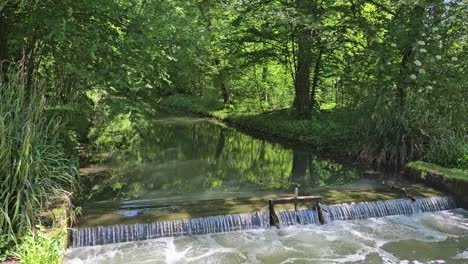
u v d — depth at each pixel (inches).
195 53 447.8
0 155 192.1
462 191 309.1
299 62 589.9
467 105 377.4
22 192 203.0
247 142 601.6
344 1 511.5
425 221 287.0
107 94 362.6
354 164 426.6
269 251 239.0
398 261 228.7
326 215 285.1
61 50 342.3
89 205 292.5
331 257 232.8
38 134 226.2
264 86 829.2
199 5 589.3
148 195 326.0
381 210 297.1
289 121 618.5
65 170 272.8
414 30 381.1
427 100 387.9
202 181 376.2
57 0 297.0
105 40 325.4
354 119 445.1
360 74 451.8
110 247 238.4
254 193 333.7
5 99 215.3
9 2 288.5
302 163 454.6
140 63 336.2
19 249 181.8
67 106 379.9
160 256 229.3
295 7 506.3
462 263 227.6
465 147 352.8
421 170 351.6
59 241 198.7
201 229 259.8
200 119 906.1
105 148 509.0
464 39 388.2
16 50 355.6
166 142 594.6
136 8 341.1
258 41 634.2
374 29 442.6
